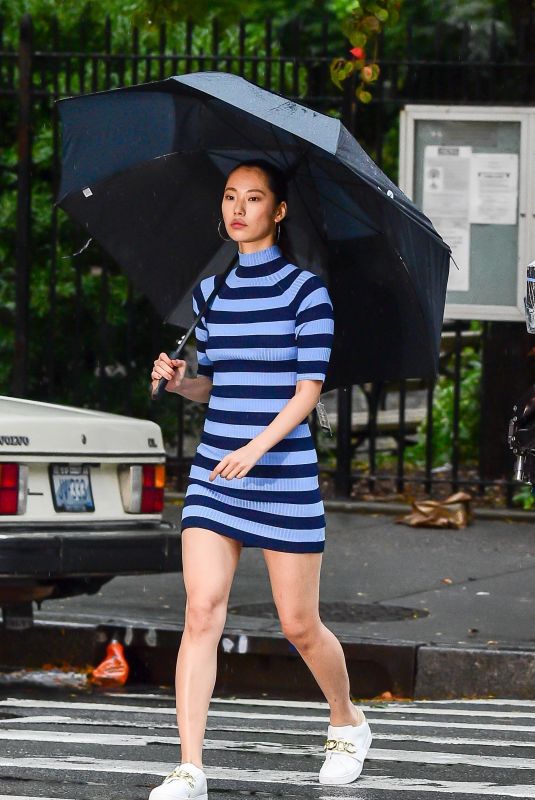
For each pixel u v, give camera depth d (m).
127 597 14.95
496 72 23.31
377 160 19.53
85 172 9.05
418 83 22.30
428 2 29.02
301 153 8.52
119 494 12.58
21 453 11.83
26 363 20.22
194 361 22.38
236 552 8.20
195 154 9.02
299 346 8.07
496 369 20.44
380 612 14.20
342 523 18.69
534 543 17.66
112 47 23.03
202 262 9.27
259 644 13.09
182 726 7.72
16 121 22.44
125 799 8.33
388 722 11.06
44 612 14.11
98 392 22.12
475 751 9.88
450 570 16.16
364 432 23.05
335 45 30.52
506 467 20.33
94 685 13.06
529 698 12.43
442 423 23.36
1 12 22.53
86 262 22.08
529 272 9.54
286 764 9.33
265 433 7.91
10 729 10.53
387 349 8.91
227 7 30.62
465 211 19.02
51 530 11.95
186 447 24.69
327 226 8.80
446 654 12.64
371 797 8.36
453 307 19.11
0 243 21.98
